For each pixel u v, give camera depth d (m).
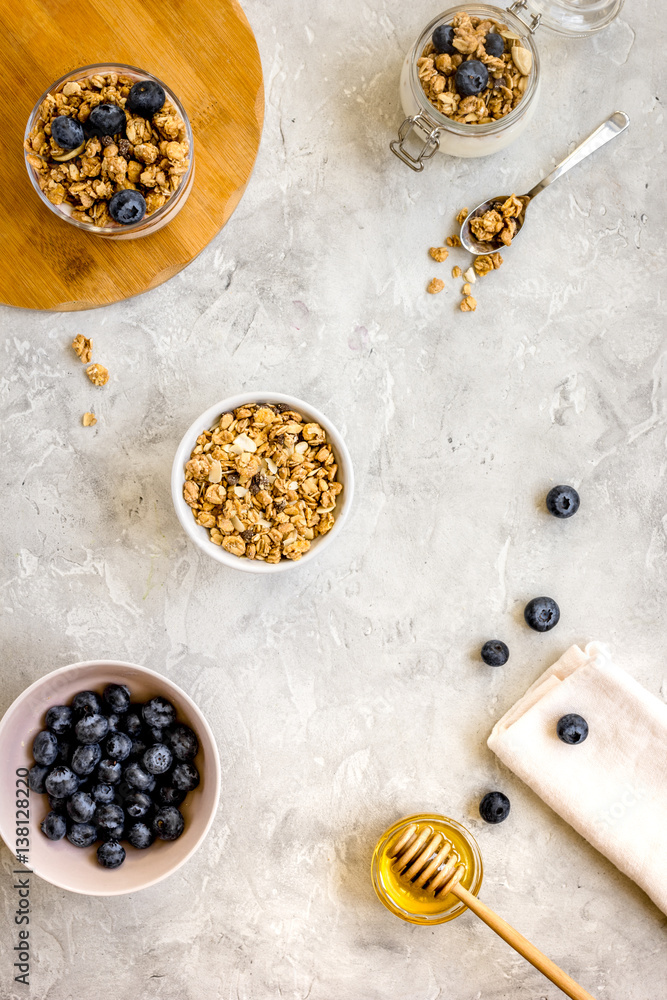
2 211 0.67
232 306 0.69
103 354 0.69
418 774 0.71
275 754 0.70
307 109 0.69
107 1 0.66
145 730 0.67
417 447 0.70
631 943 0.71
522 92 0.66
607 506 0.71
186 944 0.70
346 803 0.70
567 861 0.71
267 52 0.69
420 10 0.69
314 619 0.70
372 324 0.70
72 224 0.65
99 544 0.70
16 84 0.66
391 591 0.70
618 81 0.70
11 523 0.69
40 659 0.70
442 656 0.71
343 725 0.70
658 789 0.69
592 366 0.71
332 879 0.70
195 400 0.70
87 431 0.69
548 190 0.70
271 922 0.70
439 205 0.70
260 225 0.69
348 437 0.70
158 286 0.69
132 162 0.64
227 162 0.67
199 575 0.70
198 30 0.66
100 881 0.65
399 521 0.70
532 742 0.69
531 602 0.70
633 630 0.71
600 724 0.69
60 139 0.63
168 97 0.64
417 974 0.70
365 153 0.69
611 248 0.71
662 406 0.71
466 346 0.70
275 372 0.70
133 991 0.70
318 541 0.67
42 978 0.69
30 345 0.69
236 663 0.70
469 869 0.68
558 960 0.70
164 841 0.67
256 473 0.66
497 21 0.66
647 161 0.70
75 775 0.65
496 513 0.71
